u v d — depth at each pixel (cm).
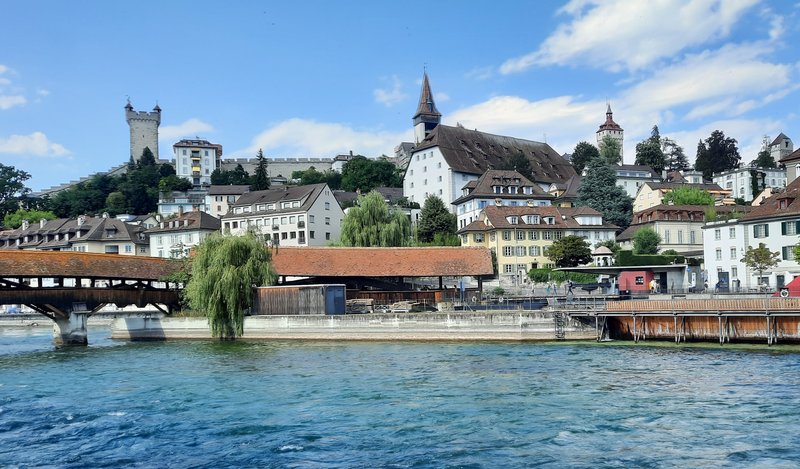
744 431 2114
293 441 2138
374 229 7769
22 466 1953
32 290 5031
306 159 19900
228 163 19225
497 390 2828
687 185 12800
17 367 3956
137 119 19975
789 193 6462
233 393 2939
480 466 1848
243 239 5416
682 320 4181
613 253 8500
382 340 4869
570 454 1930
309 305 5222
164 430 2317
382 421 2355
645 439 2056
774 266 6184
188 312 5731
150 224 13150
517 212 9156
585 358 3675
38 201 16325
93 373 3650
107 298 5428
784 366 3212
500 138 14025
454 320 4706
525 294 6781
